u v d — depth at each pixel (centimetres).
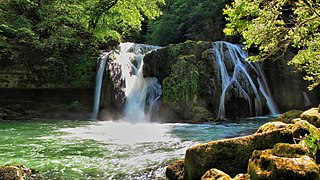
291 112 898
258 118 1443
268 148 459
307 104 1590
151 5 1844
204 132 1015
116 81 1648
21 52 1652
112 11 1827
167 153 699
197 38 2259
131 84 1691
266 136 470
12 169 496
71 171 567
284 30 591
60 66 1709
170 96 1460
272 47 649
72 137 935
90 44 1886
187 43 1584
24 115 1562
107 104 1631
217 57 1532
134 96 1658
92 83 1750
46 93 1706
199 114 1370
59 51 1744
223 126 1167
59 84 1711
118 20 1959
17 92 1650
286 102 1617
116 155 684
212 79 1479
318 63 675
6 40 1666
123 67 1712
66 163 620
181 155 678
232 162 468
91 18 1808
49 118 1588
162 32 2456
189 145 787
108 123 1380
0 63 1593
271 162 368
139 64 1777
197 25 2275
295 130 488
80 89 1744
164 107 1476
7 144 818
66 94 1734
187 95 1434
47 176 536
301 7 526
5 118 1479
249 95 1526
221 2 2155
